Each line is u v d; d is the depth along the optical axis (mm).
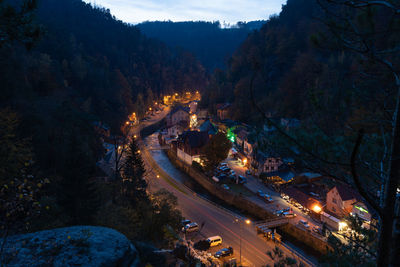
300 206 42188
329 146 5438
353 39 4543
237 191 48938
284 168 52062
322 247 32406
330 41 5023
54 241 6168
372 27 3988
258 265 29578
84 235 6508
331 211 37500
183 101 188250
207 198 50625
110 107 100312
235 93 96562
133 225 23453
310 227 35938
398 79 4332
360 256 7672
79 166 23969
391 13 3963
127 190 35312
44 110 49719
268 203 43906
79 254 5832
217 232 37156
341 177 5535
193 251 27031
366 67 5379
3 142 14961
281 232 38281
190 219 40844
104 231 6980
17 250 5633
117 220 22500
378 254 4555
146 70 174500
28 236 6258
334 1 4113
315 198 42531
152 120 129500
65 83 84562
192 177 60344
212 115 111438
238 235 36375
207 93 126000
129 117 116375
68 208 22625
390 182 4273
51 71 77312
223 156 55125
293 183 49875
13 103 43344
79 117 59969
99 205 24219
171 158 71562
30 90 55938
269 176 50844
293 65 84625
